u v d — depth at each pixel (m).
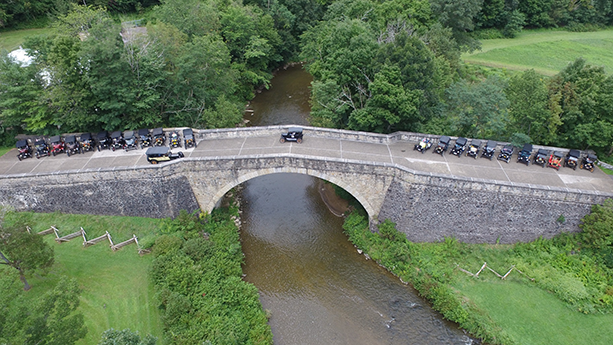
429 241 37.22
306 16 84.69
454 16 65.25
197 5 58.69
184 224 37.19
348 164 35.75
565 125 40.06
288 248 38.66
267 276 35.41
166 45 46.06
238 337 28.16
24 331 19.41
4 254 28.06
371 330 30.44
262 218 42.81
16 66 39.72
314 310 32.16
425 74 41.28
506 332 28.98
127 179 35.97
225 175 37.19
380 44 45.78
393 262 35.62
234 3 68.19
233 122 48.69
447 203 35.19
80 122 40.50
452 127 41.94
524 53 72.94
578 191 33.09
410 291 33.69
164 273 31.55
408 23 55.53
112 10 77.50
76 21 48.28
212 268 33.50
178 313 28.09
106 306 29.45
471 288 32.47
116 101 40.28
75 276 31.48
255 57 69.38
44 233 34.97
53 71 38.09
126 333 19.91
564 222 34.56
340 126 48.00
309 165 36.47
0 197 35.72
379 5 59.53
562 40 77.56
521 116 40.53
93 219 36.81
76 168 36.75
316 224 41.88
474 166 37.28
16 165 37.75
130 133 39.81
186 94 47.84
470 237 36.59
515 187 33.59
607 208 32.47
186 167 36.69
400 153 39.19
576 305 30.17
